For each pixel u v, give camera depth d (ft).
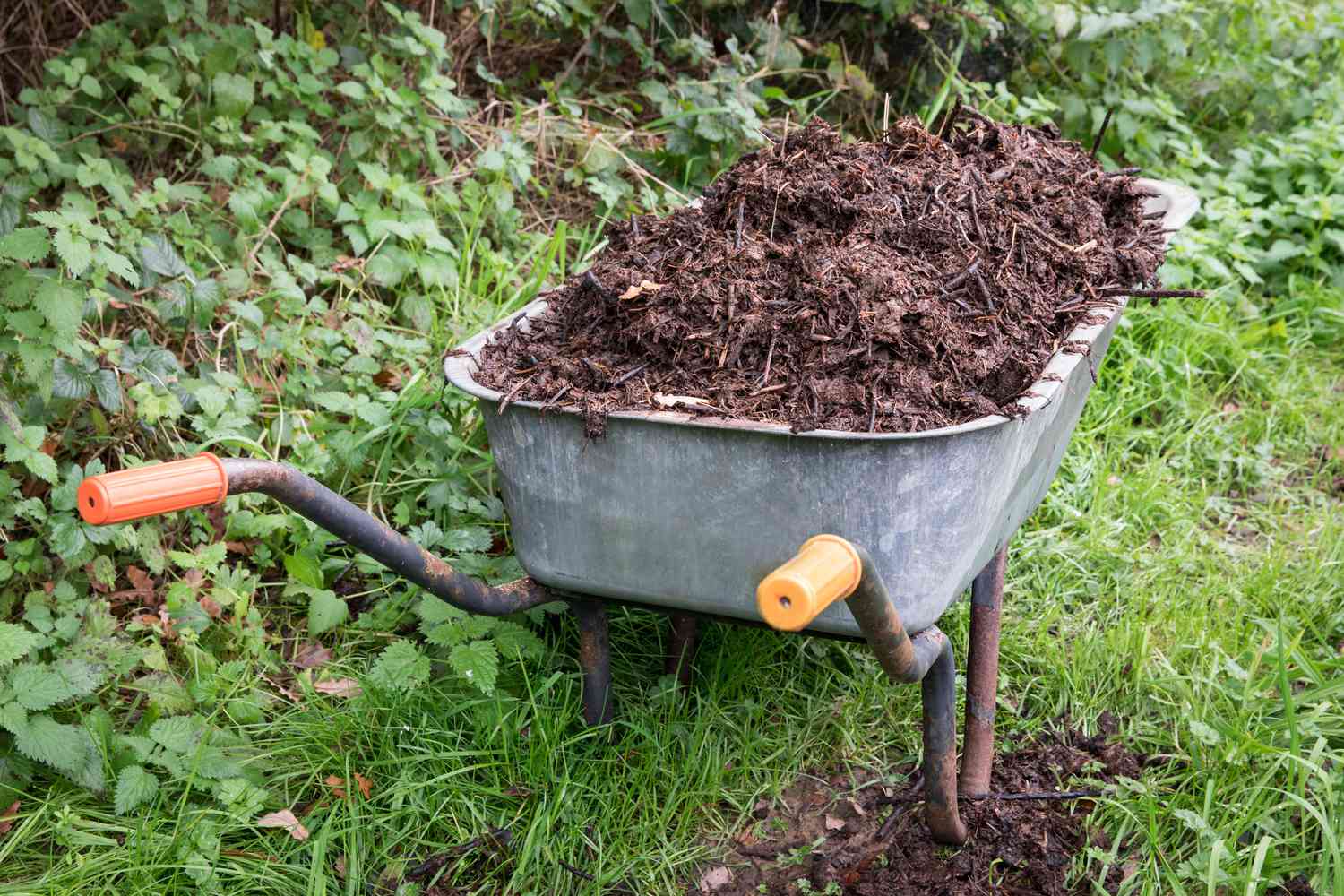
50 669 7.99
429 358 11.09
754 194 8.07
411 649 8.39
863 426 6.45
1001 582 8.25
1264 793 7.97
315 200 12.16
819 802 8.35
